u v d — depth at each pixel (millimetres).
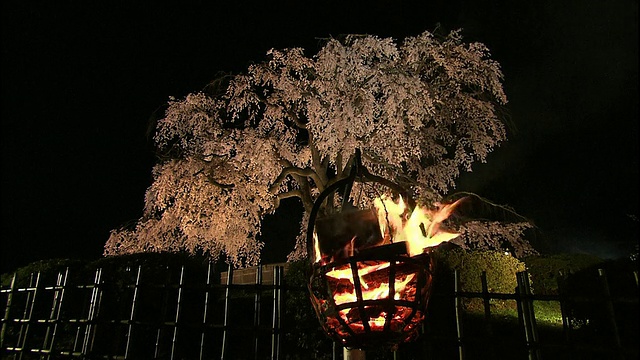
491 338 2408
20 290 4477
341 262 1783
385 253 1788
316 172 10266
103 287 3588
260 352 4984
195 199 9836
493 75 9852
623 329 2299
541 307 8617
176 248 10852
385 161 9422
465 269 7652
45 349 3898
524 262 9633
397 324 1842
